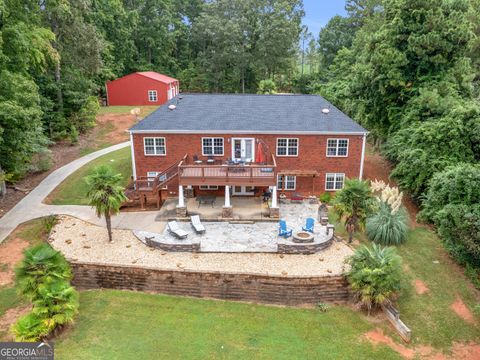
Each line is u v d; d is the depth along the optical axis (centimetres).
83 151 3462
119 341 1273
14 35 2227
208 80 6550
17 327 1218
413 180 2312
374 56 2788
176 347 1260
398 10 2745
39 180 2739
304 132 2336
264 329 1377
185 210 2134
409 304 1522
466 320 1455
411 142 2388
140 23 6550
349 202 1781
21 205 2323
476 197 1758
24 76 2489
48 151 2900
